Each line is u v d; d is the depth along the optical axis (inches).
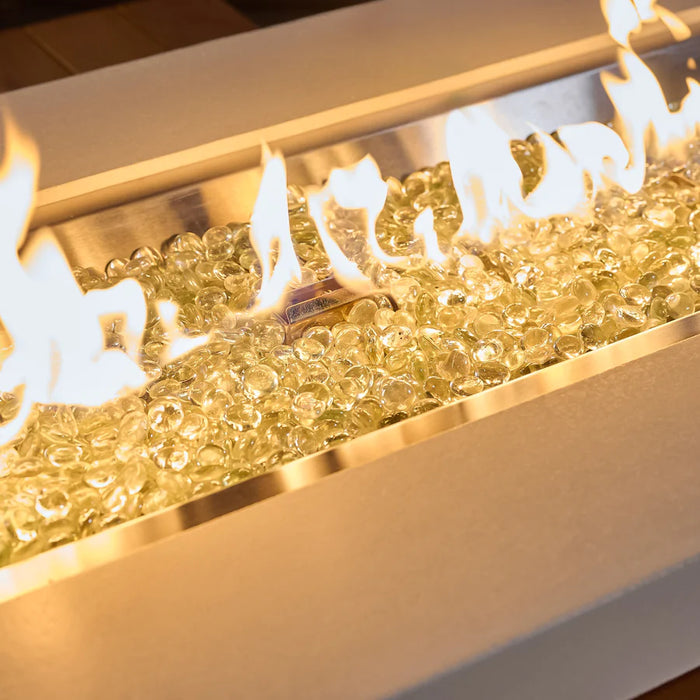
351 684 19.8
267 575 21.0
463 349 28.2
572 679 20.9
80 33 39.8
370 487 22.0
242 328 29.5
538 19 35.5
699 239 31.4
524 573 20.8
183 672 20.1
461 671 20.0
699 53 35.5
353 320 29.8
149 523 22.2
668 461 22.1
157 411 26.8
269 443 26.4
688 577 21.0
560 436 22.6
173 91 33.4
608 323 28.8
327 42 35.2
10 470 26.3
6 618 20.7
